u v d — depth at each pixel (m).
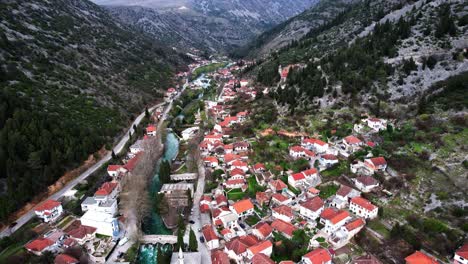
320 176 102.38
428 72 125.56
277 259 74.69
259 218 89.00
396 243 72.69
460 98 103.62
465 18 137.25
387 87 128.25
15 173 96.94
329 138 118.81
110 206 94.00
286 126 132.12
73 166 113.38
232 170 109.12
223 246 81.06
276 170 107.31
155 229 91.56
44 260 75.62
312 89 139.12
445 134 93.31
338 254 73.56
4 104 111.75
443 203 77.00
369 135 111.81
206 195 102.00
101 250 80.69
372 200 86.38
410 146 96.06
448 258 68.12
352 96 131.25
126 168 116.50
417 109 111.69
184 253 75.69
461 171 80.50
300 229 81.19
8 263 72.62
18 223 88.75
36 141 107.62
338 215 80.19
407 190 84.62
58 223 90.38
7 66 140.62
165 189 105.00
